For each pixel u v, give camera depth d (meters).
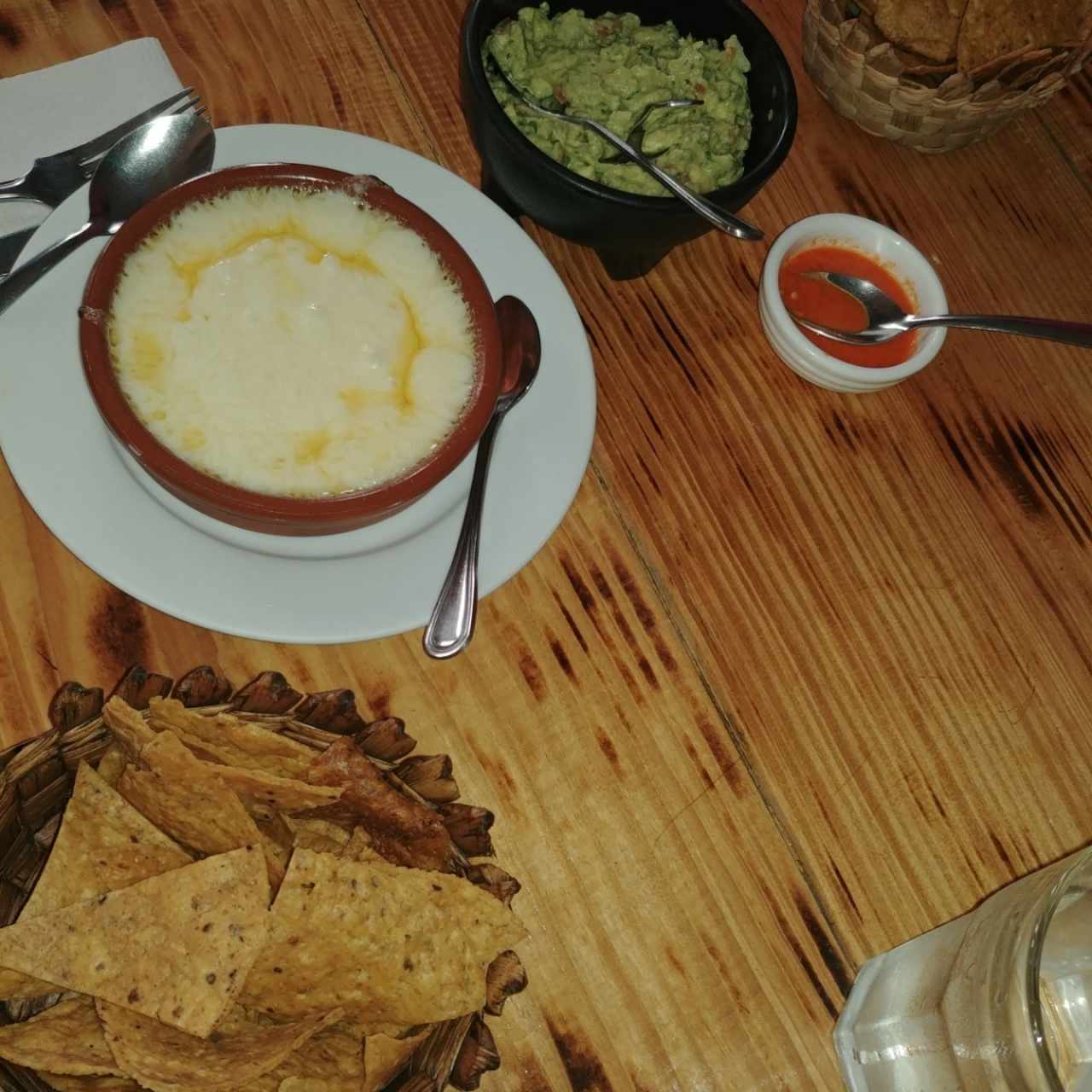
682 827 0.93
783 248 1.09
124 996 0.71
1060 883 0.80
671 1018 0.88
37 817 0.79
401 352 0.89
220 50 1.07
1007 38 1.07
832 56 1.16
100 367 0.78
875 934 0.94
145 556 0.82
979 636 1.06
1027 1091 0.74
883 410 1.12
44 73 0.98
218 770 0.74
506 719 0.93
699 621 1.00
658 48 1.05
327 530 0.83
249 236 0.88
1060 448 1.15
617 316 1.09
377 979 0.75
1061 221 1.26
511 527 0.90
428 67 1.12
